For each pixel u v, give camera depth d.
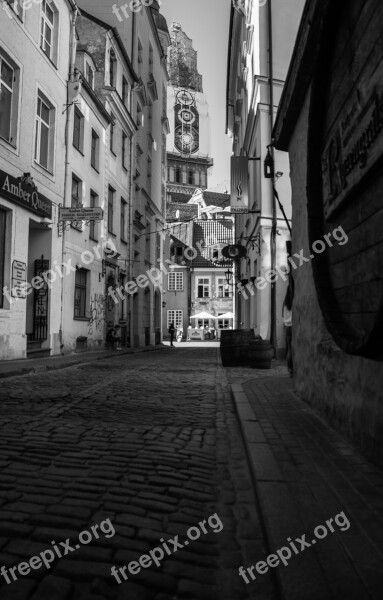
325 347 5.42
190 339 55.97
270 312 16.92
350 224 4.16
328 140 4.70
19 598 2.23
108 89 23.02
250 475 4.04
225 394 8.66
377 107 3.26
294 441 4.54
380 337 2.96
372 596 1.99
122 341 26.36
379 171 3.45
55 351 16.95
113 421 6.05
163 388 9.35
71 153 18.41
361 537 2.52
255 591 2.37
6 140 13.45
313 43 5.23
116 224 25.20
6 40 13.45
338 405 4.93
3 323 13.33
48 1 16.72
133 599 2.26
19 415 6.25
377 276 3.55
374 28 3.34
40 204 15.38
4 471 3.97
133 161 28.08
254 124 19.30
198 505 3.42
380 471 3.61
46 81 16.17
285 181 17.14
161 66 39.75
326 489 3.23
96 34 23.36
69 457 4.42
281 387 8.54
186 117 93.75
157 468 4.18
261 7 17.81
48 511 3.16
